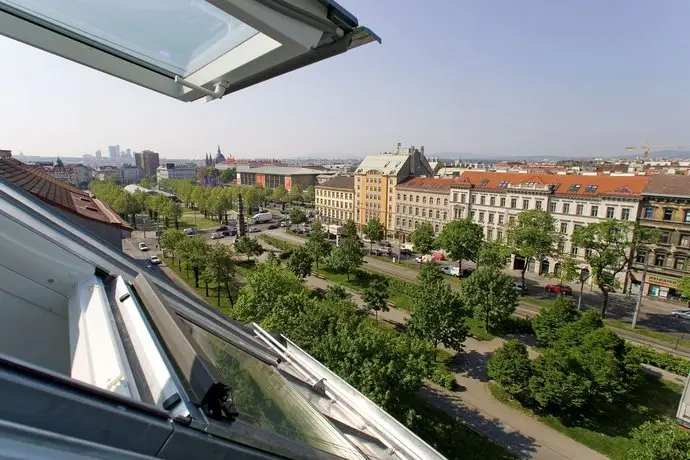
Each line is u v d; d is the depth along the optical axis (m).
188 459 1.82
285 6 1.92
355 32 2.29
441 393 22.59
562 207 45.59
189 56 2.86
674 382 24.28
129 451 1.56
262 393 3.65
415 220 64.00
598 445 18.56
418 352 18.41
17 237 3.04
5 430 1.16
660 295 39.41
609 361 19.95
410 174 69.56
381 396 15.27
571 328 23.42
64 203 14.52
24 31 2.60
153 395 2.04
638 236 32.88
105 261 3.60
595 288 43.16
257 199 98.88
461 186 55.53
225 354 4.02
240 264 49.91
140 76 3.11
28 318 3.22
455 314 25.33
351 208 77.00
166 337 2.51
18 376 1.27
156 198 79.19
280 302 20.59
